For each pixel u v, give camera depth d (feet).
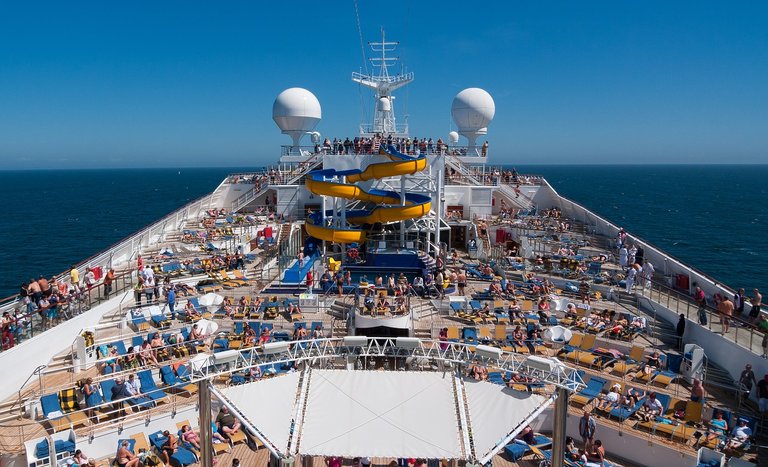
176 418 61.67
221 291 98.73
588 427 60.49
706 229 289.12
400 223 111.14
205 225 139.23
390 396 51.83
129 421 59.36
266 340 75.31
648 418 61.11
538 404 48.55
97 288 89.51
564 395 46.91
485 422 48.80
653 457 57.93
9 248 236.84
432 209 128.36
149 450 57.26
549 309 91.61
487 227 130.62
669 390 67.67
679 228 292.81
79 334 78.79
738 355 69.92
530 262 114.93
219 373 48.80
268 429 47.88
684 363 70.74
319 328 79.92
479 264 114.62
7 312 73.00
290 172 152.25
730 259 209.87
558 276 105.91
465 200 140.77
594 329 82.79
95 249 234.38
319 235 103.60
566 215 153.89
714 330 75.31
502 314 87.30
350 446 47.11
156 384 67.72
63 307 77.87
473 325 84.84
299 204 142.61
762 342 66.95
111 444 57.26
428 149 136.98
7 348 66.54
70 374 69.36
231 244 125.90
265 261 115.55
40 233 282.77
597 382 67.05
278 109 160.86
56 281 85.56
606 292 97.40
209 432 48.37
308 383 53.36
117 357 67.10
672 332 81.97
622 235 120.06
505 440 46.19
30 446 52.37
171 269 106.63
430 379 53.47
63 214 378.12
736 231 281.54
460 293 96.58
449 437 47.93
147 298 91.40
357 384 53.06
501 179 165.07
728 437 57.62
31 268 197.16
